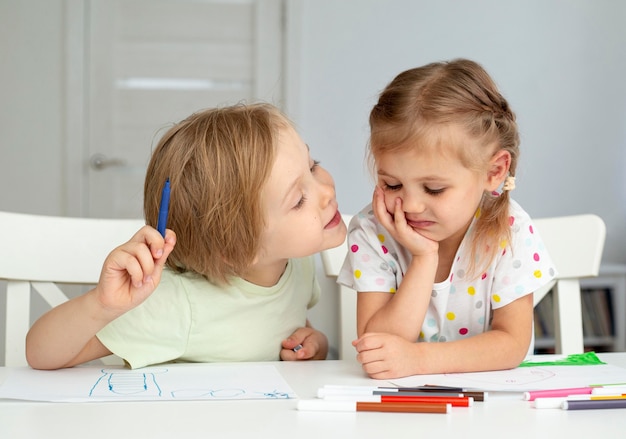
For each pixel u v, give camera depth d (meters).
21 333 1.24
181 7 3.53
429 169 0.98
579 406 0.74
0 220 1.23
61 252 1.26
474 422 0.70
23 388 0.84
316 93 3.51
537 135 3.63
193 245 1.08
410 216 1.04
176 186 1.07
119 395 0.80
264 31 3.54
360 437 0.65
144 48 3.53
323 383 0.88
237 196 1.04
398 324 1.04
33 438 0.65
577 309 1.38
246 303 1.15
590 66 3.64
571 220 1.39
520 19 3.59
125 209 3.54
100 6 3.50
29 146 3.47
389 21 3.52
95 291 0.94
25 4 3.45
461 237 1.13
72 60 3.47
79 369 0.98
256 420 0.71
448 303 1.14
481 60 3.58
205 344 1.13
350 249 1.16
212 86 3.56
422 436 0.66
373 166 1.10
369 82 3.52
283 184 1.05
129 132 3.54
